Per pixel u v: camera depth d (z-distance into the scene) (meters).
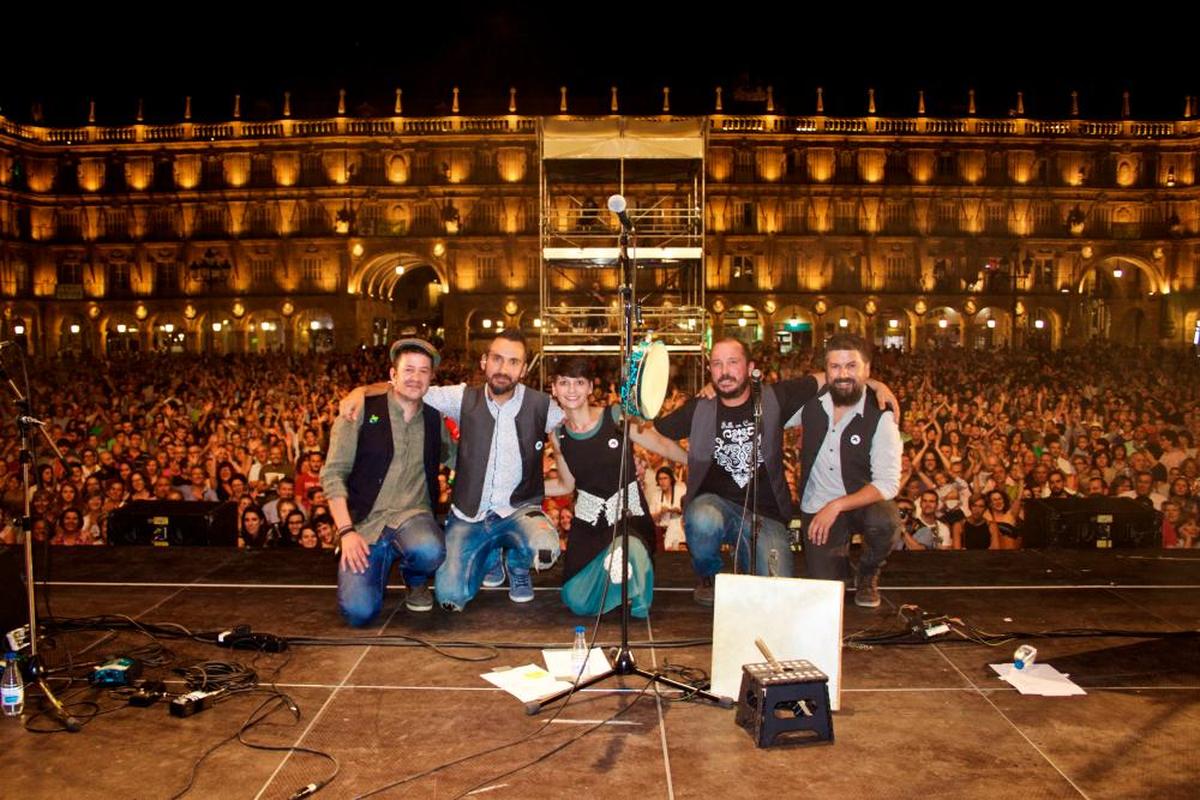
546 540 5.44
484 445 5.54
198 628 5.23
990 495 11.25
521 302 49.53
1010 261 50.03
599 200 45.81
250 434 13.80
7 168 51.12
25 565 4.47
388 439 5.45
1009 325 50.19
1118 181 50.97
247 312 50.78
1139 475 11.78
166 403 17.45
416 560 5.34
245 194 50.50
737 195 50.34
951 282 50.47
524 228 49.81
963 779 3.45
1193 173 50.59
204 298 50.84
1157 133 50.31
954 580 6.21
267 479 12.41
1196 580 6.18
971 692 4.29
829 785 3.41
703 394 5.86
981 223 50.56
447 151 50.22
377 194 50.00
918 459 12.19
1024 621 5.32
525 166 50.03
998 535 11.06
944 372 23.95
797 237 50.31
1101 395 16.58
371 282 52.38
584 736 3.82
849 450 5.55
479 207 50.16
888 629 5.17
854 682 4.41
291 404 17.06
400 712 4.07
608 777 3.47
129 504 8.09
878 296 50.03
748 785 3.41
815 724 3.75
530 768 3.54
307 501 11.78
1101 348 36.22
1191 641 4.97
